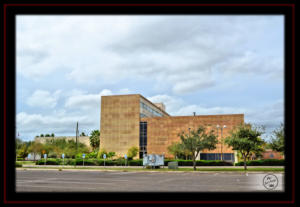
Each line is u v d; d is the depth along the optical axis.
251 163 46.94
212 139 37.38
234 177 23.72
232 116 69.62
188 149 36.91
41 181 19.88
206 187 15.53
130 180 21.03
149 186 16.30
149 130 76.69
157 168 40.69
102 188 15.17
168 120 75.31
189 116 73.31
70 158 51.81
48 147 38.00
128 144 77.25
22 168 39.44
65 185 16.97
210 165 49.62
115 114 79.50
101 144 79.12
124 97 79.50
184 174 29.09
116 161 52.09
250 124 36.72
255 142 35.62
